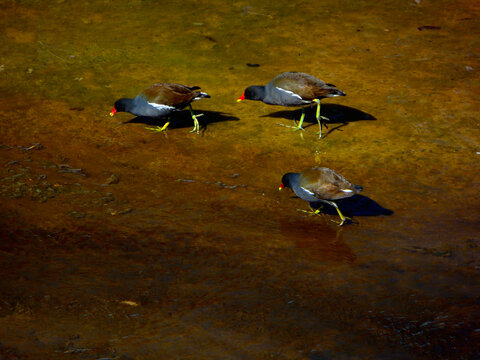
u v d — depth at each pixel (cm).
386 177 1273
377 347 735
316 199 1114
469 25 2102
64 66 1759
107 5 2208
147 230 1039
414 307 831
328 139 1448
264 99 1485
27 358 668
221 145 1416
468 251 998
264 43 1947
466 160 1338
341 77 1741
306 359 704
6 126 1425
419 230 1077
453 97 1634
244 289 867
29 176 1212
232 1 2272
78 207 1109
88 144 1384
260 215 1129
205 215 1113
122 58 1823
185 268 921
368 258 979
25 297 803
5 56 1789
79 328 741
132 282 868
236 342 733
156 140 1431
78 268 898
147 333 741
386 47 1936
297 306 825
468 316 809
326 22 2112
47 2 2202
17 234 988
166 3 2244
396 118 1538
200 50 1891
